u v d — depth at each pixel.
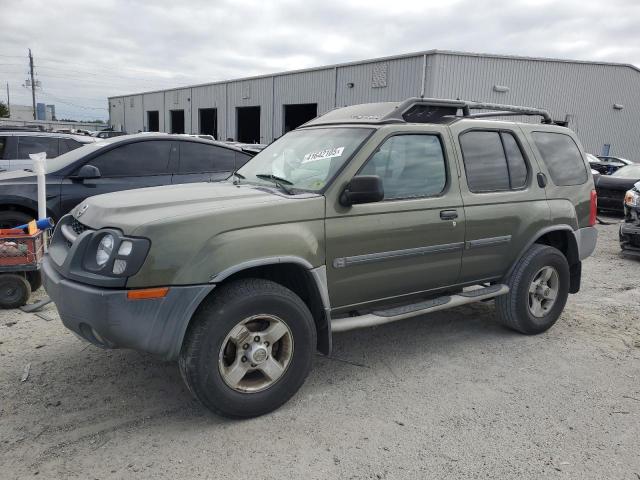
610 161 24.72
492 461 2.99
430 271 4.18
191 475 2.80
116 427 3.23
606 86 30.94
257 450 3.04
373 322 3.84
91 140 9.60
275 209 3.36
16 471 2.79
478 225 4.38
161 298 3.00
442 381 3.98
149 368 4.01
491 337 4.93
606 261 8.55
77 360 4.12
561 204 5.03
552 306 5.04
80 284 3.09
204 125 48.59
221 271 3.12
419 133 4.13
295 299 3.40
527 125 5.01
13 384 3.71
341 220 3.62
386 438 3.19
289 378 3.44
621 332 5.16
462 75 26.05
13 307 5.25
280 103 35.78
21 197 6.20
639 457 3.07
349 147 3.86
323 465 2.92
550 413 3.54
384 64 27.61
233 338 3.21
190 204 3.33
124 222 3.11
